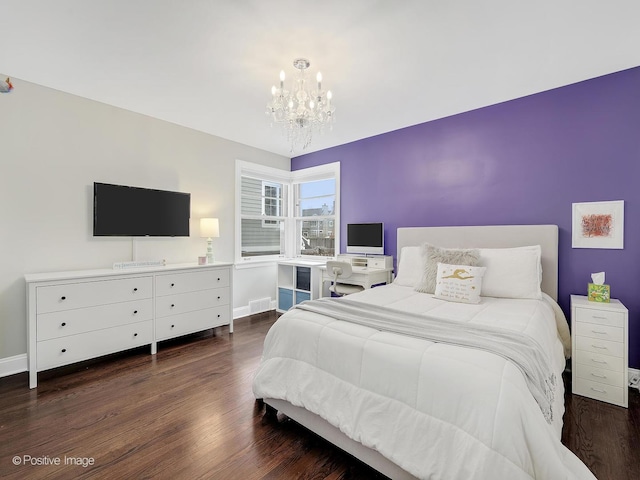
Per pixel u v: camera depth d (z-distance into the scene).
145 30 1.91
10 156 2.51
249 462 1.55
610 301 2.35
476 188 3.13
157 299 2.97
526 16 1.77
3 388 2.27
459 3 1.67
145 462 1.54
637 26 1.86
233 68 2.35
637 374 2.35
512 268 2.52
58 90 2.72
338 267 3.47
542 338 1.64
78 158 2.85
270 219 4.73
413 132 3.57
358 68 2.34
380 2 1.66
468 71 2.39
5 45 2.06
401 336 1.56
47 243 2.69
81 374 2.51
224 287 3.52
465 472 1.09
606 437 1.76
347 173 4.20
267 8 1.71
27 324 2.38
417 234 3.43
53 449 1.62
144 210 3.20
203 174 3.81
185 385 2.34
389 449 1.31
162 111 3.20
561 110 2.66
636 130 2.35
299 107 2.38
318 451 1.64
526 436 1.06
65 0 1.64
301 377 1.73
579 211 2.59
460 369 1.25
